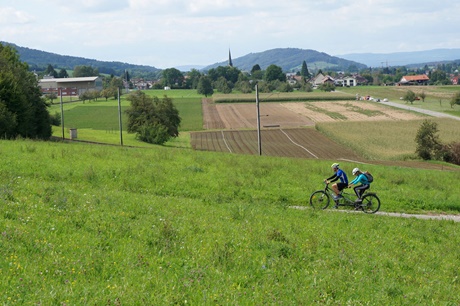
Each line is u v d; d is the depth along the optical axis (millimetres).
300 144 107375
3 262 10164
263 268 12055
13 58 92375
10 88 70750
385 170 42844
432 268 14797
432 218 25875
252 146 103625
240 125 150875
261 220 18984
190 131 136250
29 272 9789
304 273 12211
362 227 20016
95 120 171625
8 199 16953
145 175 28359
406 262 14930
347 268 13156
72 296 8781
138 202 20016
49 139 83062
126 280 9984
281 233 16062
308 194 27953
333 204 26547
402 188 32312
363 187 25469
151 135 99125
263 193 27500
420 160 88125
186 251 12852
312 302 9930
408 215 26562
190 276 10758
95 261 10977
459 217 27047
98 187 25047
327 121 157125
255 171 32500
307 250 14523
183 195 25922
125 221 15695
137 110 113062
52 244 11898
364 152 92938
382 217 23594
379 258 14828
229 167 34031
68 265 10516
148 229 14805
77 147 39688
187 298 9320
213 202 23438
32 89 82750
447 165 78938
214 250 12938
